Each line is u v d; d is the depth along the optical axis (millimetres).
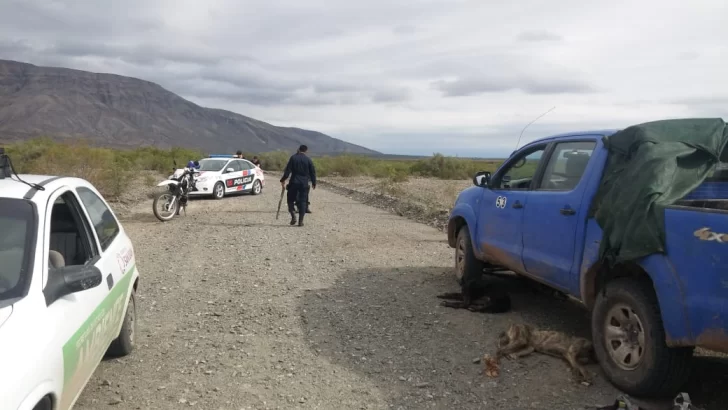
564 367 4879
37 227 3404
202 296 7320
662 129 4660
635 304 4191
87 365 3588
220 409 4156
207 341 5629
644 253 4004
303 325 6141
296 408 4191
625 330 4367
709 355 5164
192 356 5215
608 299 4500
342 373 4852
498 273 7949
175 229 13438
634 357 4246
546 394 4398
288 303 6980
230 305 6902
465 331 5867
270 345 5527
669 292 3832
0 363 2467
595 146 5137
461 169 45406
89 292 3689
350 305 6879
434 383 4645
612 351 4465
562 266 5176
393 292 7461
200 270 8875
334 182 34156
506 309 6523
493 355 5090
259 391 4473
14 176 3967
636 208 4160
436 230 13438
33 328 2824
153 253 10289
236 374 4809
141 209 17500
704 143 4477
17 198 3531
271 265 9258
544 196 5613
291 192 14000
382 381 4691
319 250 10648
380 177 39500
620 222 4289
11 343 2619
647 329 4070
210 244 11297
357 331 5930
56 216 3996
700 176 4355
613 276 4672
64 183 4227
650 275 3996
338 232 12984
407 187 27078
